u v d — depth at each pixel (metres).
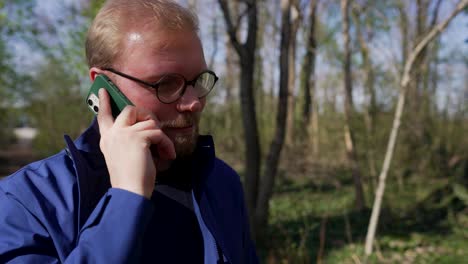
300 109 13.43
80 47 7.36
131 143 0.99
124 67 1.09
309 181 11.37
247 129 5.80
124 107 1.08
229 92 14.15
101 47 1.12
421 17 9.20
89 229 0.94
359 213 8.23
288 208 9.03
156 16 1.09
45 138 11.85
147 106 1.09
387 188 9.45
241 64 5.71
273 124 15.12
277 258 5.66
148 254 1.18
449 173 9.90
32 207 1.03
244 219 1.61
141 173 0.97
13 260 0.96
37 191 1.06
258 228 6.11
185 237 1.25
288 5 5.84
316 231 7.14
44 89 11.53
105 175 1.15
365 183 9.88
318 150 12.34
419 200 8.72
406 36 9.62
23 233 0.99
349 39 8.78
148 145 1.00
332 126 10.77
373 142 9.30
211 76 1.20
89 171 1.11
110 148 1.00
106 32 1.11
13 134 21.22
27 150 20.95
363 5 8.59
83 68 7.69
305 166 12.02
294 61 13.35
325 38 11.23
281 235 6.65
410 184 9.80
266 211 6.18
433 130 11.32
